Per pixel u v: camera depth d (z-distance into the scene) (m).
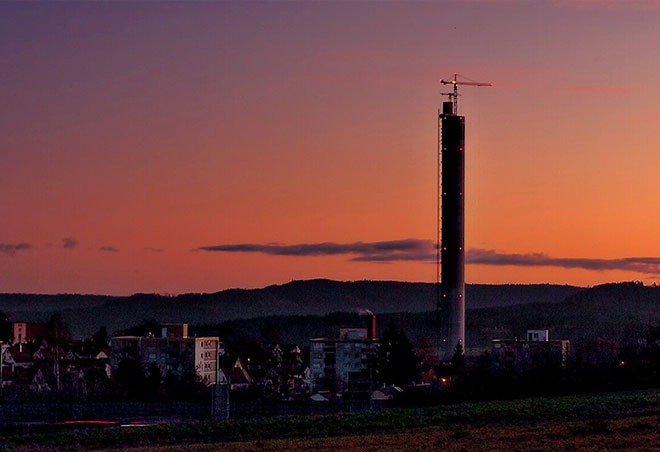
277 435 117.50
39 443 116.19
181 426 125.38
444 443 97.88
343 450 95.12
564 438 96.88
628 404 131.00
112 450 104.00
